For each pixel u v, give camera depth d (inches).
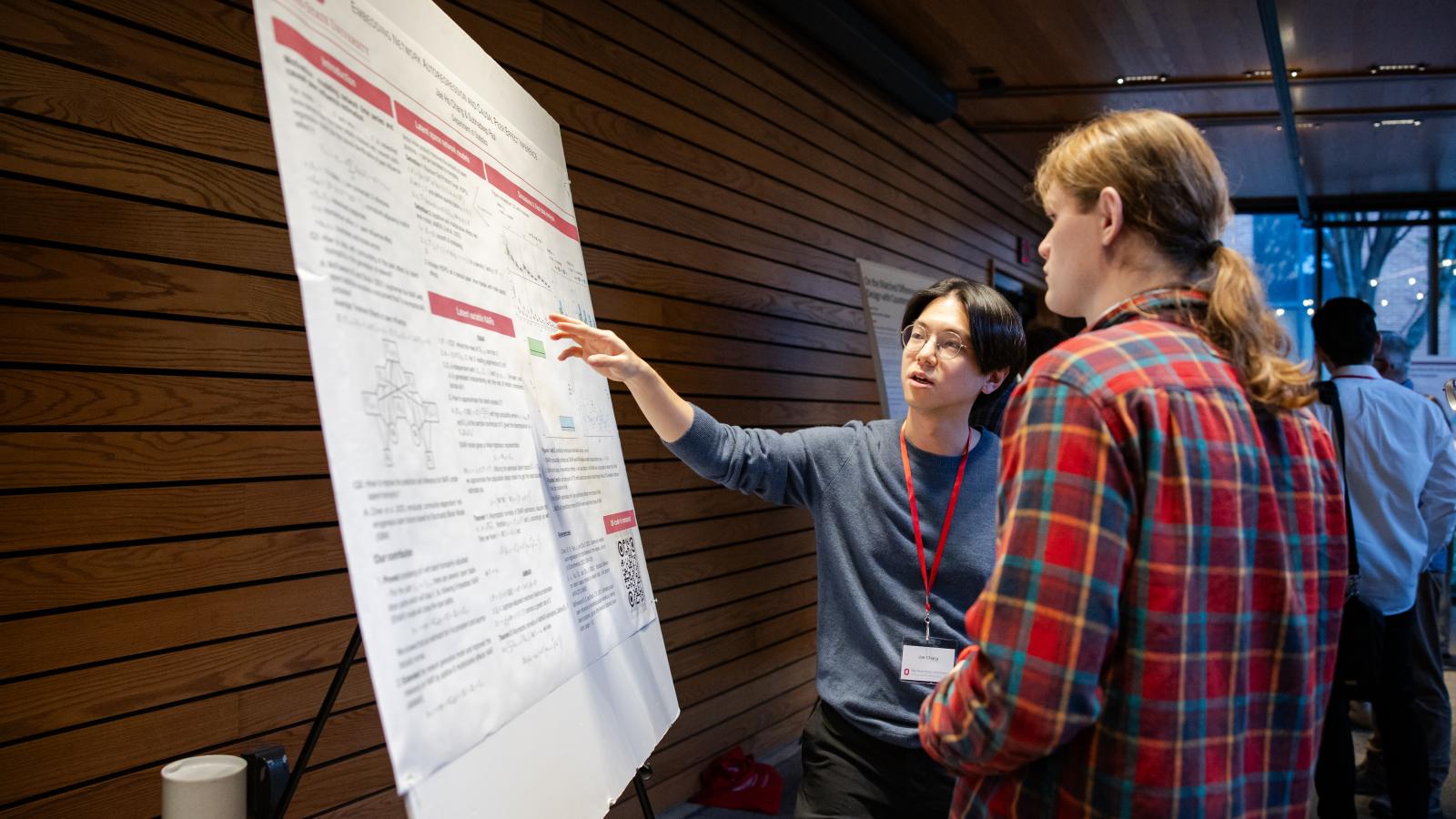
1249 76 193.0
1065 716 35.2
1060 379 38.1
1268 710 39.2
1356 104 210.1
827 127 176.4
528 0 114.8
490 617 46.0
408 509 40.5
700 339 142.2
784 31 164.7
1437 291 314.8
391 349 41.7
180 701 74.9
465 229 53.0
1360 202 313.6
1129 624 36.7
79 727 68.8
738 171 151.8
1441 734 110.6
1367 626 104.2
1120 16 166.6
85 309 70.3
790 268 163.9
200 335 77.3
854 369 182.5
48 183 68.6
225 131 79.9
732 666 148.1
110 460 71.1
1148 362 38.1
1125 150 40.6
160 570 73.7
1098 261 42.2
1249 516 38.1
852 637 76.9
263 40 37.1
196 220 77.3
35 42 67.6
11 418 66.0
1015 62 189.6
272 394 82.4
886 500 77.0
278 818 54.8
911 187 205.8
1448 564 137.9
